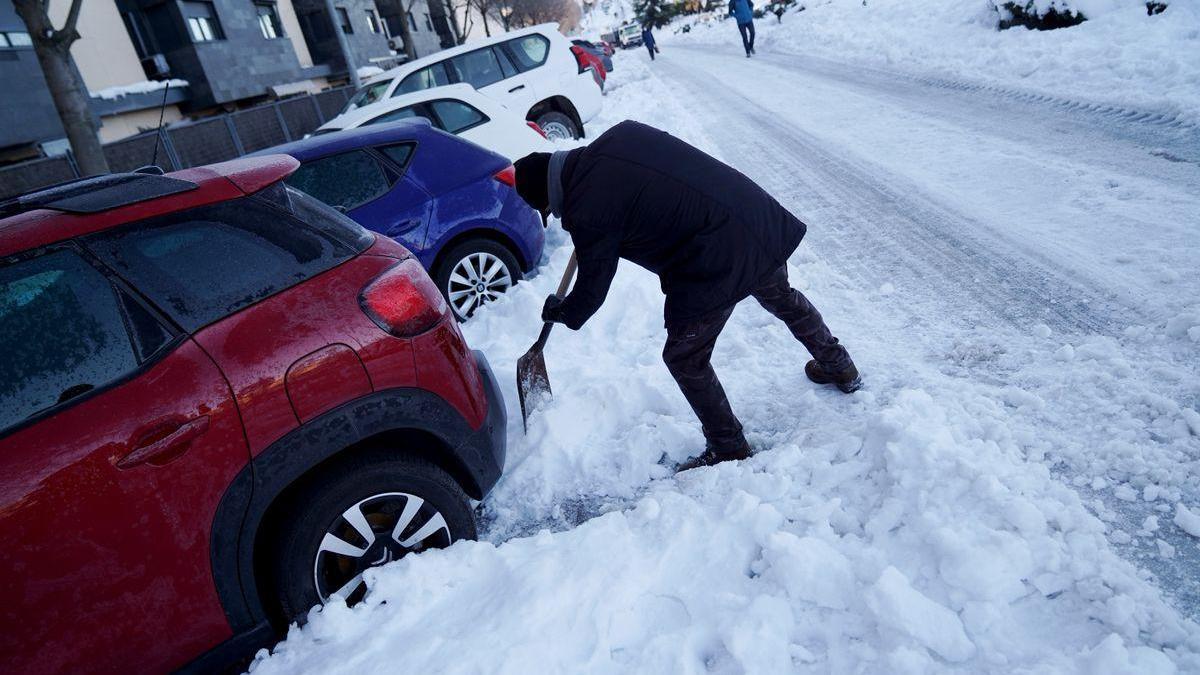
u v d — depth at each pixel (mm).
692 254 2314
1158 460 2156
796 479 2357
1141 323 2920
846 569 1896
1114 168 4801
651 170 2238
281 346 1979
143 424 1775
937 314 3428
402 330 2193
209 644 1961
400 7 30672
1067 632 1653
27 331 1792
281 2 29969
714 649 1809
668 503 2355
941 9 14312
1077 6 9375
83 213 1909
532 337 4184
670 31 65125
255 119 19125
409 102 6562
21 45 17109
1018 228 4191
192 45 23219
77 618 1742
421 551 2322
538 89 9609
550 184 2311
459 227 4547
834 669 1685
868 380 2973
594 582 2029
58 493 1688
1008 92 7980
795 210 5414
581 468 2885
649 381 3271
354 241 2291
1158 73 6688
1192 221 3732
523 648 1822
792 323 2752
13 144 16672
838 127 8094
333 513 2076
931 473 2094
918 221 4668
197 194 2074
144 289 1908
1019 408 2537
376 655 1933
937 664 1612
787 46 19281
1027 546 1824
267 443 1934
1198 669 1503
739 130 8945
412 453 2318
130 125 21562
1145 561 1864
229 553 1920
